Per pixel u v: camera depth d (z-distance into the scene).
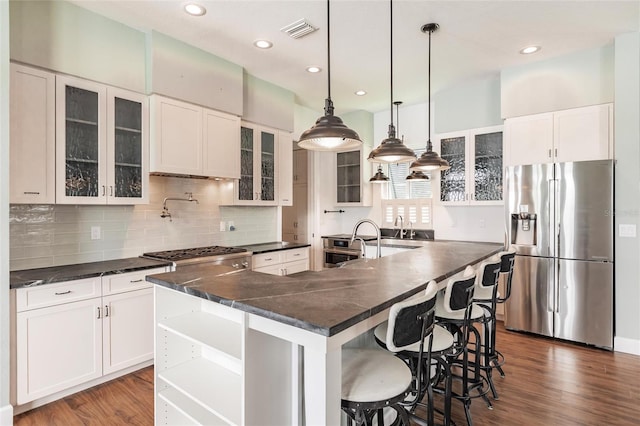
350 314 1.28
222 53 3.39
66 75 2.55
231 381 1.77
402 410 1.50
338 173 5.67
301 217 5.68
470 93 4.33
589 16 2.79
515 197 3.66
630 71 3.09
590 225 3.26
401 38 3.10
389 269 2.20
